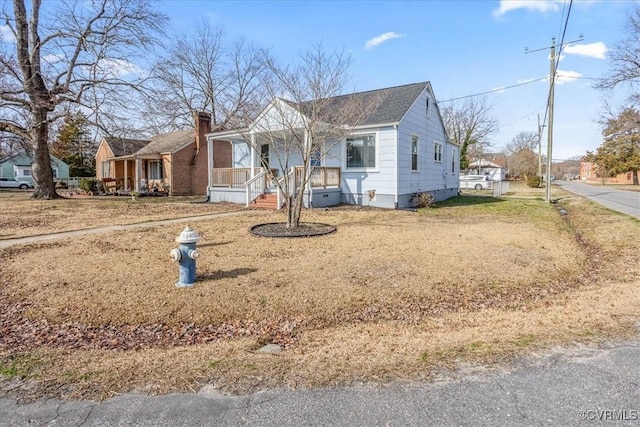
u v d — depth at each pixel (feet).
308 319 13.56
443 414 7.09
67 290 15.94
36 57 58.44
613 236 29.43
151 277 17.44
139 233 29.09
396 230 29.50
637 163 140.77
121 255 21.75
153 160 87.10
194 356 9.99
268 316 13.74
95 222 35.37
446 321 12.91
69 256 21.61
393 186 45.50
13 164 134.92
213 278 17.28
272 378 8.56
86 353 10.66
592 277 18.98
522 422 6.83
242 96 89.20
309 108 32.12
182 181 79.20
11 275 18.34
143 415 7.22
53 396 8.00
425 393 7.80
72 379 8.72
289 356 10.01
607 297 14.56
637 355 9.36
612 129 99.66
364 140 47.85
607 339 10.33
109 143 96.12
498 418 6.95
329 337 11.68
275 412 7.25
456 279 17.46
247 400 7.67
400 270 18.47
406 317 13.71
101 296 15.21
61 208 48.73
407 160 48.65
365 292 15.71
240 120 42.73
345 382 8.31
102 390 8.16
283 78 34.30
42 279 17.42
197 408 7.41
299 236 26.37
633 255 22.86
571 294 15.81
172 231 29.94
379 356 9.68
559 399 7.54
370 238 26.13
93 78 58.54
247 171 52.08
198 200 62.03
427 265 19.39
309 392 7.94
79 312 13.98
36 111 59.67
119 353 10.67
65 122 64.49
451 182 72.90
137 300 14.79
